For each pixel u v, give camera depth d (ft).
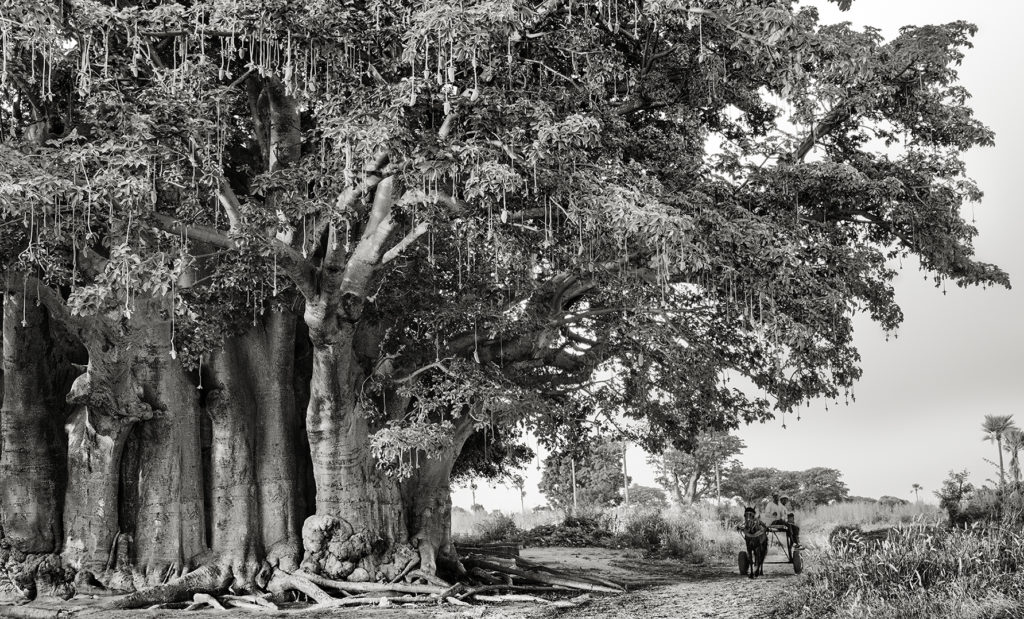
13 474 59.72
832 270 59.26
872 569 41.01
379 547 62.54
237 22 44.93
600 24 53.98
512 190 43.50
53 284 58.44
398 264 61.57
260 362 64.28
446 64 44.50
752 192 60.13
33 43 42.45
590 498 208.33
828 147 64.18
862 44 58.85
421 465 67.31
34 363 61.31
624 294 59.31
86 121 48.47
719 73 57.26
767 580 62.39
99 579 58.75
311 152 62.28
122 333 58.39
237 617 52.80
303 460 65.67
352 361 63.00
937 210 61.31
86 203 44.57
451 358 61.62
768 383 69.82
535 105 45.70
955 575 38.75
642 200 47.37
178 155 46.01
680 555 95.14
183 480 61.16
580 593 63.26
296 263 52.29
